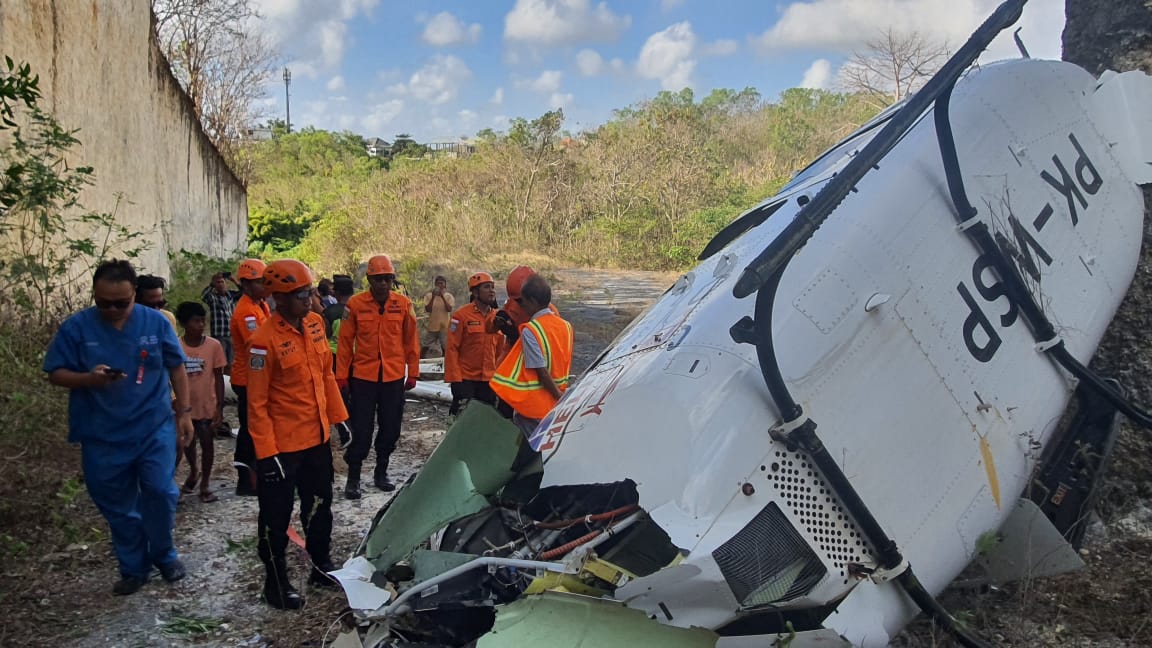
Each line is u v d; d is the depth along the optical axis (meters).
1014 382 3.56
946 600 3.80
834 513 2.97
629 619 2.58
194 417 6.32
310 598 4.69
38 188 7.31
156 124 14.92
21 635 4.28
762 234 3.80
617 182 35.75
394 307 6.54
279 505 4.50
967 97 3.96
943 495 3.24
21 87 6.44
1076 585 3.91
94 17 11.18
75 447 6.80
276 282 4.44
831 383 3.09
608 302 19.28
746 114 60.28
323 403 4.68
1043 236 3.84
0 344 6.73
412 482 3.37
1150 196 4.62
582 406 3.37
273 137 69.81
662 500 2.85
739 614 2.71
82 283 9.90
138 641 4.24
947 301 3.44
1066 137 4.12
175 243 16.56
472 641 2.76
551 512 3.23
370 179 47.56
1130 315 4.59
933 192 3.60
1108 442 4.07
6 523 5.50
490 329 7.55
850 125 45.16
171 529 4.88
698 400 3.01
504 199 35.53
